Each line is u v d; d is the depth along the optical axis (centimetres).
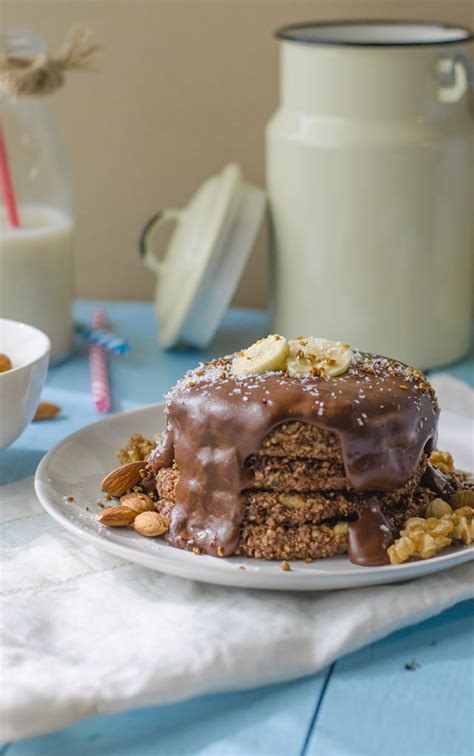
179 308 94
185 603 64
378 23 94
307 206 90
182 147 106
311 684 60
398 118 87
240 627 61
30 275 92
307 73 88
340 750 57
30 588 65
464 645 63
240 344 99
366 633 62
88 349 98
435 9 99
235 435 66
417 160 87
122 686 58
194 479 67
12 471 77
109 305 108
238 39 103
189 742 58
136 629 62
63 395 89
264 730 58
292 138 89
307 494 67
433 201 89
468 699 60
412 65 87
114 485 71
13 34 90
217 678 59
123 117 106
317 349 69
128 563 67
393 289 90
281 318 94
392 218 88
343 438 65
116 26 104
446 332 92
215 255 93
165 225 108
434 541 65
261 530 66
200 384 68
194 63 104
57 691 58
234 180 93
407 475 67
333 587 63
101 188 109
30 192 93
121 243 110
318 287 91
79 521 69
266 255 107
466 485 73
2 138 91
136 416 79
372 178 88
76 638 62
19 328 80
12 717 57
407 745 57
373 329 91
